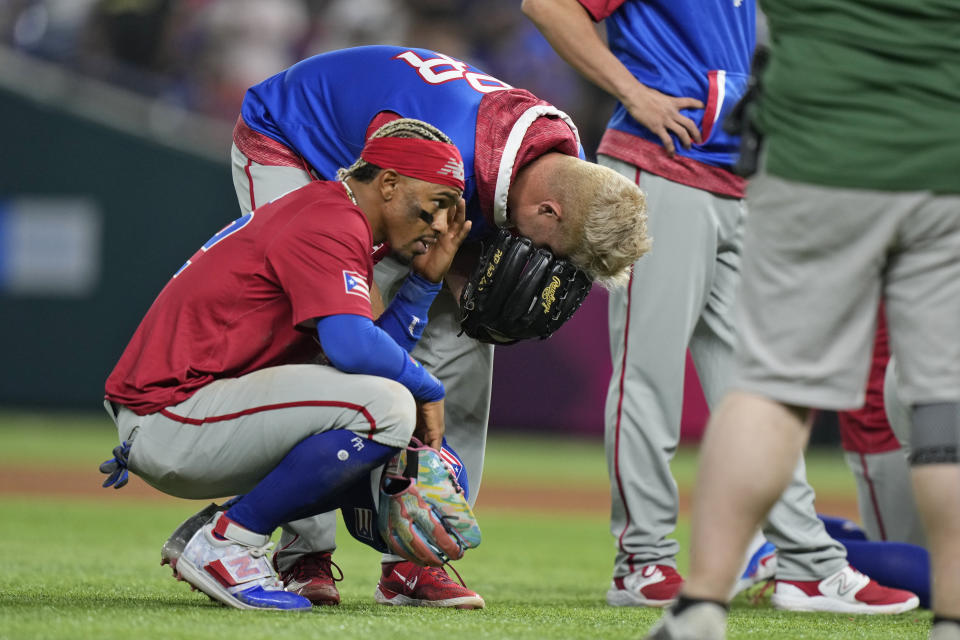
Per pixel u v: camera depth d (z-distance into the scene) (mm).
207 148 49312
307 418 9516
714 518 7176
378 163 10031
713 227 12875
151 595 11203
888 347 14008
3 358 50500
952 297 7125
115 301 49625
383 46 12625
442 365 12227
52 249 50000
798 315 7188
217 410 9641
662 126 12609
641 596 12570
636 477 12797
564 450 49250
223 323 9852
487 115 11188
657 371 12797
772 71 7445
